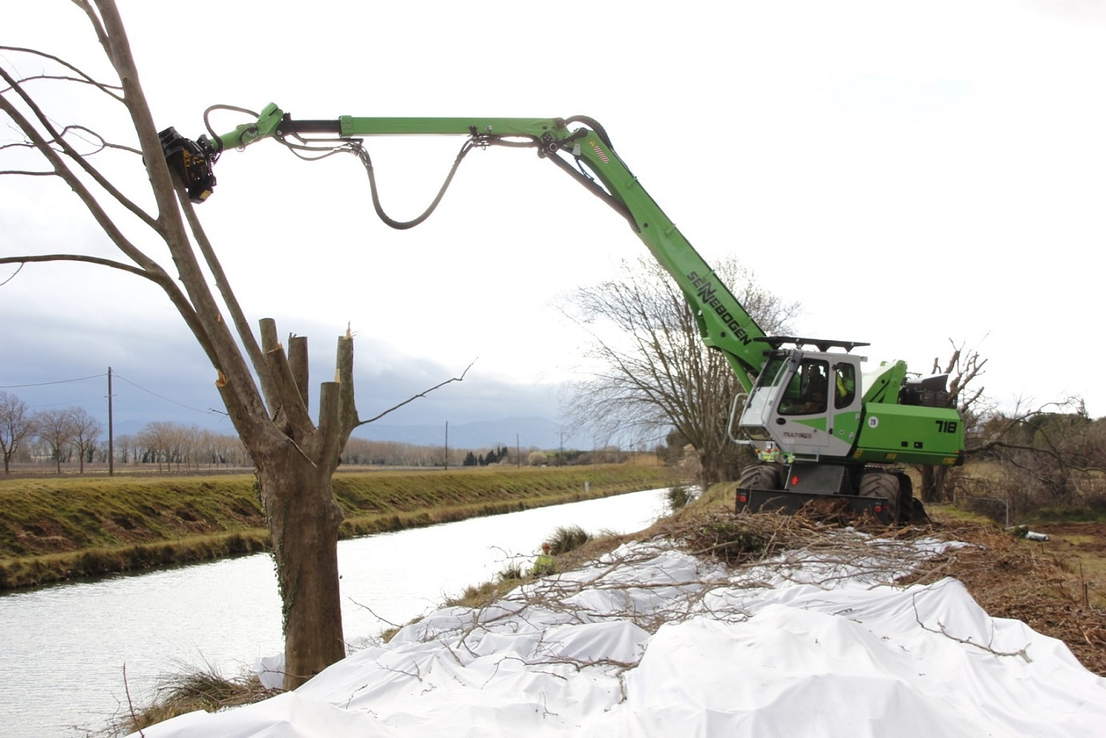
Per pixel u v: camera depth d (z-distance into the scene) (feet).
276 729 11.32
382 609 49.62
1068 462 58.49
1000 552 28.78
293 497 20.67
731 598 23.34
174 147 24.12
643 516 113.09
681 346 91.25
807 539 31.42
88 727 30.19
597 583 26.09
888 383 42.83
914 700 12.35
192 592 59.88
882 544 30.58
